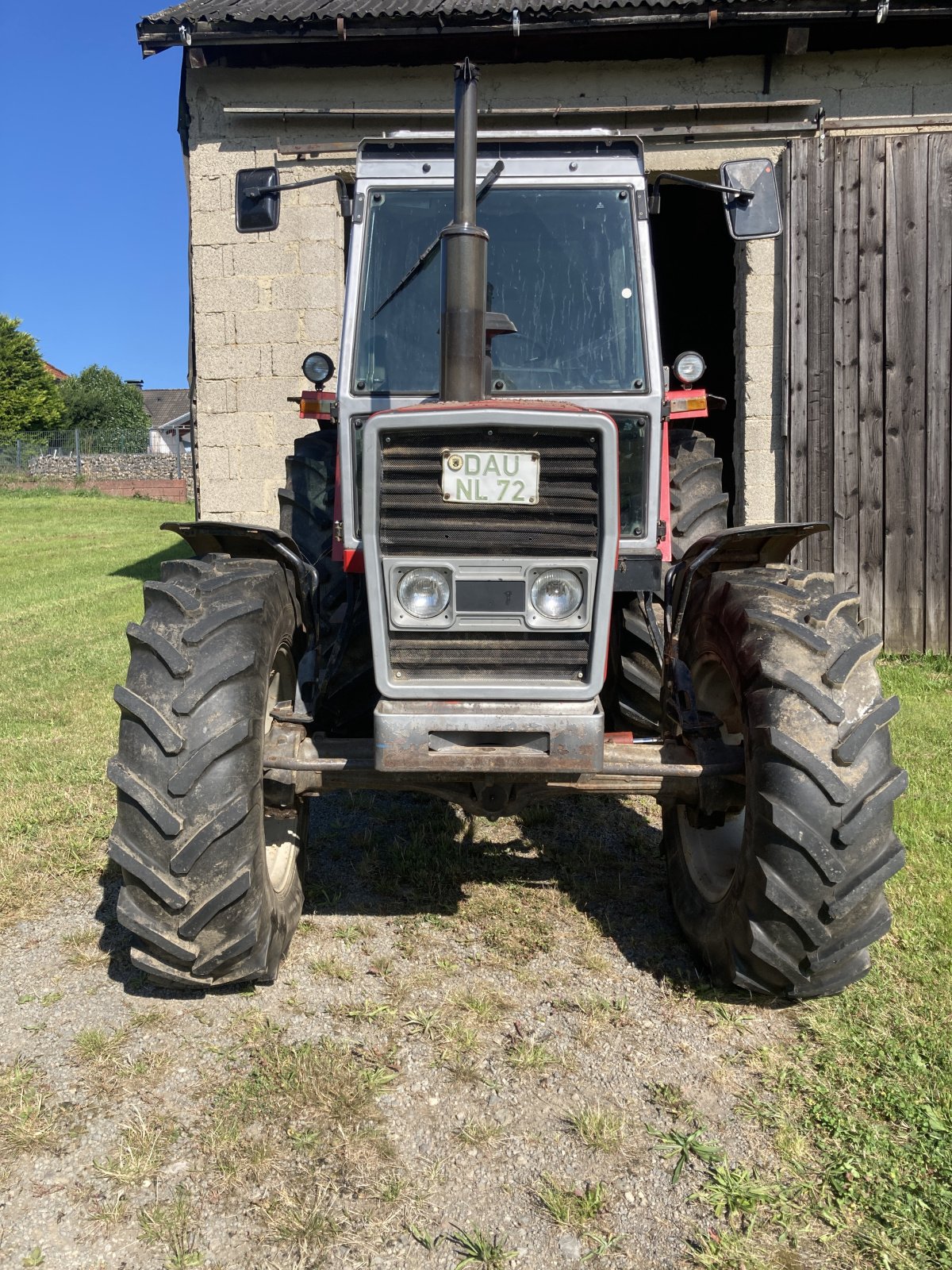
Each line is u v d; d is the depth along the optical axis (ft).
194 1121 7.89
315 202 25.50
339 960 10.46
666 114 25.07
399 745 8.76
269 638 9.38
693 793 10.07
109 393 210.18
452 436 8.74
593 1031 9.20
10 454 109.70
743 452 25.54
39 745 17.54
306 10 25.00
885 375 24.79
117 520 68.85
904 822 13.97
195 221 26.05
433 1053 8.80
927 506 24.93
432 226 11.36
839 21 23.70
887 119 24.72
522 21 24.07
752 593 9.68
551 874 12.80
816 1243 6.76
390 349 11.05
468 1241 6.66
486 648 9.02
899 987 9.95
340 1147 7.57
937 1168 7.39
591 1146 7.63
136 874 8.63
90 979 10.03
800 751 8.51
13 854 12.92
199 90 25.73
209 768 8.67
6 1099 8.11
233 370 26.20
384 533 8.85
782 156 24.71
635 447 10.91
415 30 24.27
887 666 24.26
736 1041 9.09
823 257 24.73
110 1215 6.89
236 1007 9.53
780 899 8.54
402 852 13.20
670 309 38.34
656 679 12.60
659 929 11.30
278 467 26.23
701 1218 6.97
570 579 8.91
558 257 11.24
